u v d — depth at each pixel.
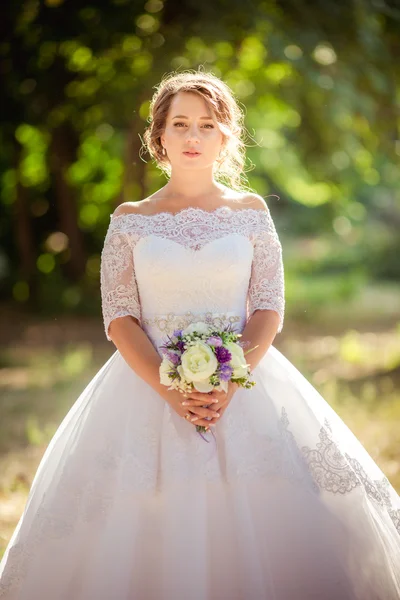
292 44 12.69
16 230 22.78
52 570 4.09
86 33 14.38
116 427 4.28
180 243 4.32
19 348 15.92
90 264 22.56
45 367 13.59
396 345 15.12
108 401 4.37
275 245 4.50
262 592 3.92
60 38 14.48
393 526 4.39
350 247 37.81
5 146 21.75
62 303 20.83
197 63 13.57
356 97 12.91
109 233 4.46
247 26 12.88
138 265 4.36
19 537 4.31
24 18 14.84
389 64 13.15
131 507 4.06
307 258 37.00
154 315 4.37
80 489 4.17
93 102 16.27
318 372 12.56
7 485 7.25
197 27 13.15
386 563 4.21
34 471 7.65
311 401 4.50
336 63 12.84
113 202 20.66
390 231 40.16
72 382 12.05
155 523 4.04
